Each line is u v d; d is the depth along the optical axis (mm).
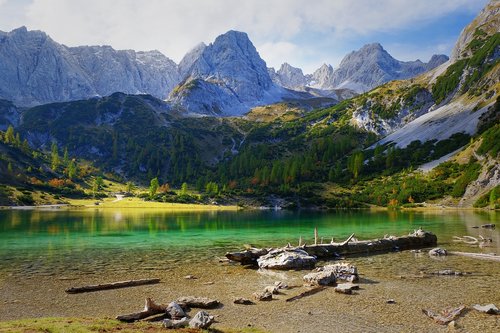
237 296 31750
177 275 40156
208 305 28344
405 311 27141
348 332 22922
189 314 26609
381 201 187375
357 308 27922
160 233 79938
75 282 36438
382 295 31609
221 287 35000
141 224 100625
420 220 108812
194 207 194625
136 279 37906
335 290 32875
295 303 29375
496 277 38219
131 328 22047
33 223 99438
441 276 38906
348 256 52719
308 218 124062
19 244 62344
